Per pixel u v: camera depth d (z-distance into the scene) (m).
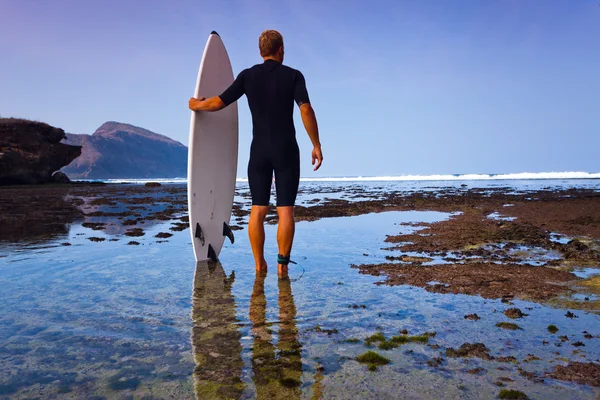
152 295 2.89
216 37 4.59
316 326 2.24
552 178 46.62
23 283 3.23
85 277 3.45
